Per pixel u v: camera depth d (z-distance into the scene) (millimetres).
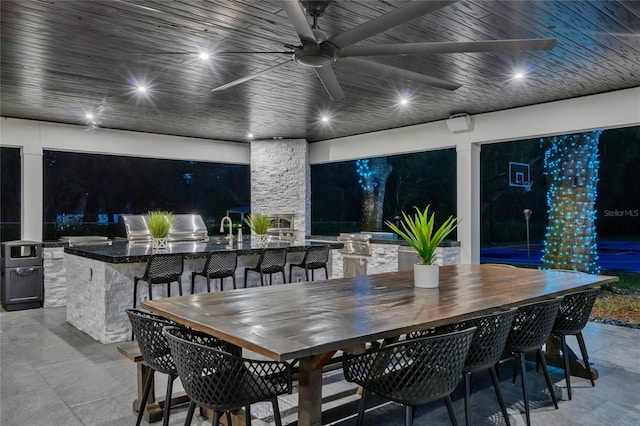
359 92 4969
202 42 3496
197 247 5121
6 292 5691
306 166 8078
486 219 11438
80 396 3027
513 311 2309
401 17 2264
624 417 2711
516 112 5594
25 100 5254
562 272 3781
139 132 7285
